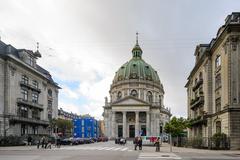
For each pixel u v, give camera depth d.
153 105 142.12
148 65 160.75
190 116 79.12
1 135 62.12
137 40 167.38
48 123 85.81
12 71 68.31
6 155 31.23
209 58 55.53
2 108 65.50
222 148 44.56
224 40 46.31
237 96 44.00
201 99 59.81
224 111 45.94
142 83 149.75
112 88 156.38
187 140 60.88
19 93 71.44
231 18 45.53
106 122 142.25
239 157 30.25
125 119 138.25
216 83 52.03
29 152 36.84
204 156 31.61
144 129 140.12
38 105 79.81
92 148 50.03
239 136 43.62
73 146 60.22
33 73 78.88
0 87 64.94
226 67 45.34
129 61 161.12
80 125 162.00
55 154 33.09
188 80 83.06
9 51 69.75
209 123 54.56
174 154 34.91
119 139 75.94
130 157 29.56
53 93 94.25
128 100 139.00
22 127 72.69
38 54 84.12
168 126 52.62
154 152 39.19
